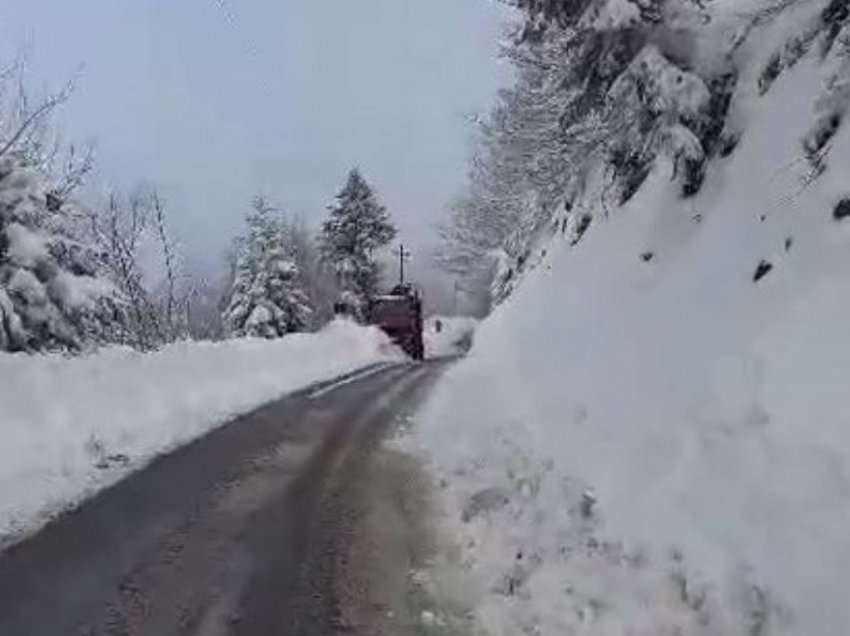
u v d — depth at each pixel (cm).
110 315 1934
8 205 1841
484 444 1232
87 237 2084
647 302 1152
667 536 689
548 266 1970
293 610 658
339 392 1923
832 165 830
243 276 5422
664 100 1186
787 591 541
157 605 662
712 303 933
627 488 802
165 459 1152
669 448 789
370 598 684
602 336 1243
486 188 4322
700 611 595
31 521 862
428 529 859
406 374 2395
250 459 1166
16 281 1802
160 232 4531
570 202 1734
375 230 6569
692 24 1220
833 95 873
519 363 1672
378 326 3678
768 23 1200
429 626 635
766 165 1017
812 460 596
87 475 1051
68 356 1448
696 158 1188
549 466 1016
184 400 1625
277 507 930
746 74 1191
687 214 1227
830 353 654
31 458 1105
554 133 2098
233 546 798
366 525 871
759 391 711
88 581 707
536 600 676
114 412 1404
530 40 1345
